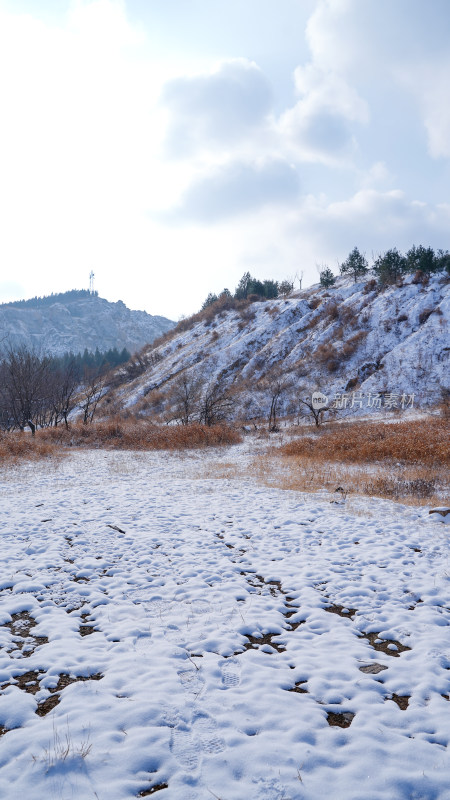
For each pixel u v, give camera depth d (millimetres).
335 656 5262
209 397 45062
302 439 25969
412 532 9797
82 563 8203
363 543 9188
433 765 3617
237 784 3414
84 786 3375
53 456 23531
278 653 5355
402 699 4523
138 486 15211
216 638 5602
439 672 4902
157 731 3943
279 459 21812
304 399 48500
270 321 67438
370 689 4637
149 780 3475
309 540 9414
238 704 4340
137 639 5629
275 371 55531
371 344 53000
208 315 82125
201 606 6531
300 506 12039
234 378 58375
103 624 6020
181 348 74625
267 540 9453
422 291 58250
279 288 84875
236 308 79750
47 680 4738
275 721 4125
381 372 47844
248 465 20250
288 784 3412
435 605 6570
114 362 128125
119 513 11406
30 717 4184
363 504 12195
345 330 57531
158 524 10461
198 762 3635
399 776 3502
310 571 7801
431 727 4055
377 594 6922
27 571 7797
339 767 3611
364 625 6062
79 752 3674
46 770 3512
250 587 7234
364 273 75438
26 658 5191
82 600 6812
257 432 35562
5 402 34812
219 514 11352
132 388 66562
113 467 20141
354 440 22828
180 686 4617
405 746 3816
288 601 6797
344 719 4219
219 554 8633
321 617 6234
